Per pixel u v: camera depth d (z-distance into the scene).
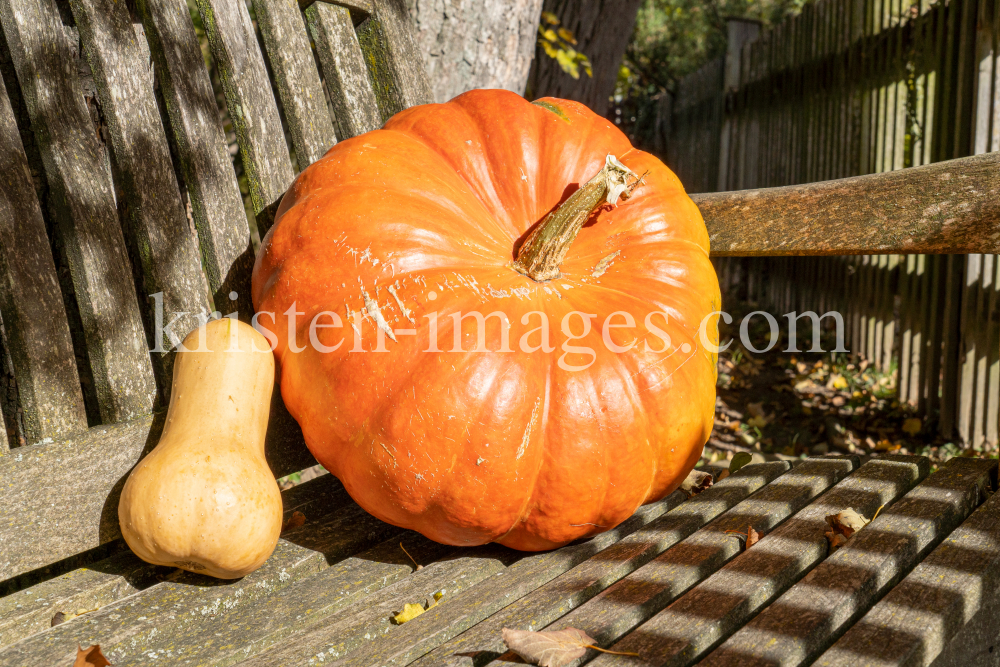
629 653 1.34
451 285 1.75
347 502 2.12
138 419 1.84
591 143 2.12
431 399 1.64
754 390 5.32
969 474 2.07
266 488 1.64
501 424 1.64
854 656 1.32
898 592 1.52
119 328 1.86
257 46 2.21
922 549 1.77
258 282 1.93
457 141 2.06
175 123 2.02
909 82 4.72
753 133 7.65
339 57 2.44
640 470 1.76
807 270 6.43
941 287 4.31
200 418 1.67
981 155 2.08
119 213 2.22
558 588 1.64
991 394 3.93
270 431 2.04
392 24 2.58
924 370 4.50
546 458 1.69
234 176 2.12
